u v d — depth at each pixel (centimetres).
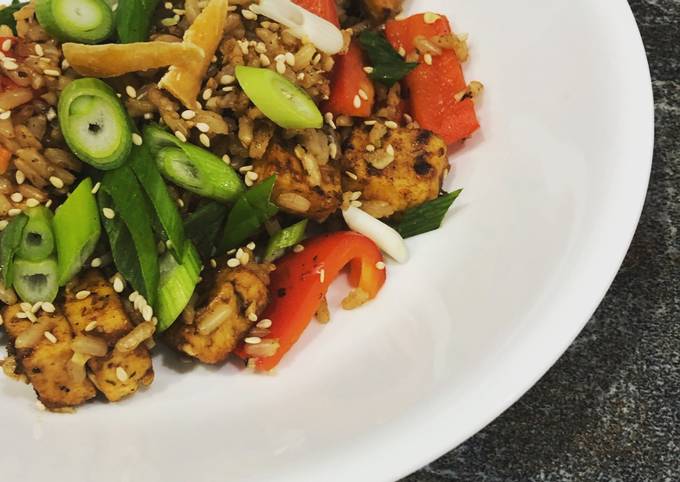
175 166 25
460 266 26
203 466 22
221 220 26
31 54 26
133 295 25
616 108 25
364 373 24
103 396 25
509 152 27
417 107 29
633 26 26
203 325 25
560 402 27
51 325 24
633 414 26
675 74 32
